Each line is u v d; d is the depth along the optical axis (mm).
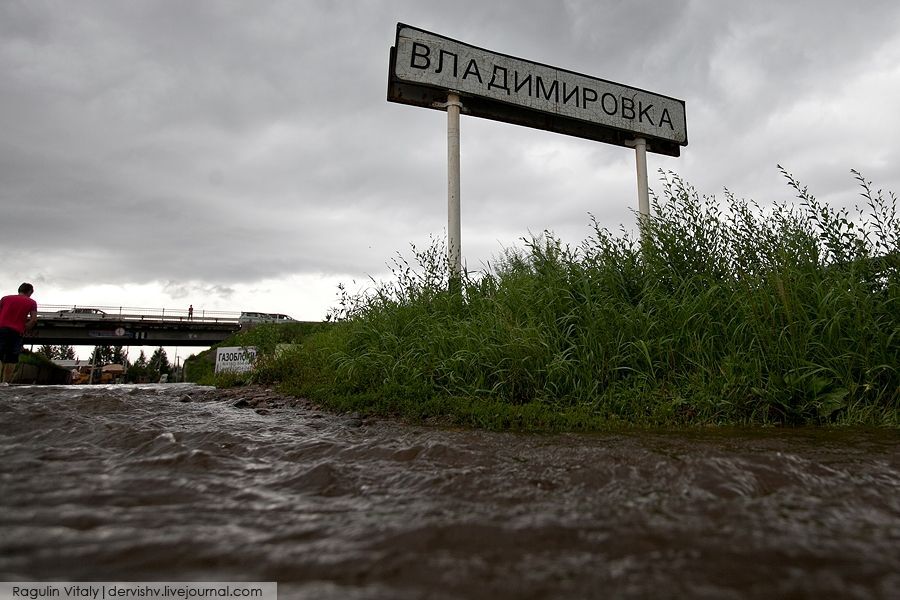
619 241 5602
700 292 4703
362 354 5273
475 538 1288
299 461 2234
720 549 1211
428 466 2139
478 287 5945
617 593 991
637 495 1683
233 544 1231
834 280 4426
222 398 5395
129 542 1222
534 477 1945
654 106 9031
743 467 1941
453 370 4555
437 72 7367
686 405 3807
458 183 7281
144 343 44781
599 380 4168
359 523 1404
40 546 1187
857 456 2264
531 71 8070
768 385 3738
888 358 3908
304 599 963
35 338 41625
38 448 2311
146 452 2275
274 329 9359
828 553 1184
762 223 5215
